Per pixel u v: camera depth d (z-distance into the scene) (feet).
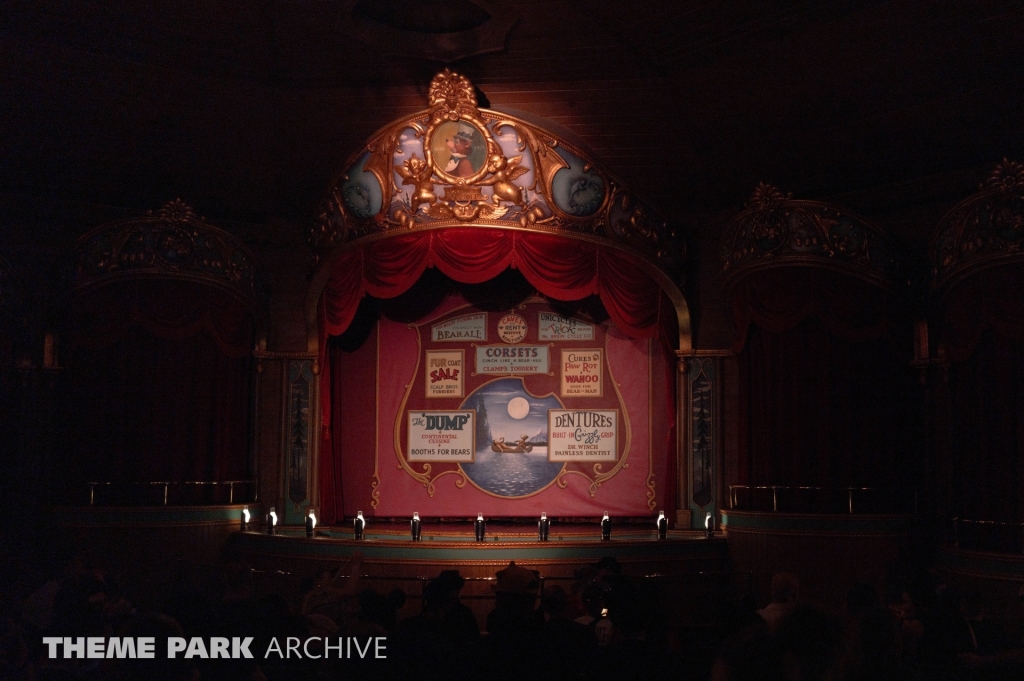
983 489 38.91
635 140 47.83
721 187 49.88
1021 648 23.71
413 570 40.57
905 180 45.93
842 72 41.29
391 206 46.60
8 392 47.39
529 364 54.19
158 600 44.52
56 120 45.85
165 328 48.19
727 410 50.14
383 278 48.37
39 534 46.78
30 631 27.32
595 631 23.12
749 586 41.47
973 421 39.58
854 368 43.73
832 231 43.42
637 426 53.16
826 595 42.22
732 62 42.27
